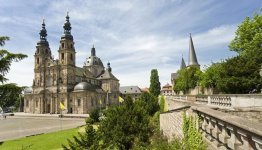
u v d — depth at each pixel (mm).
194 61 106125
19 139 47344
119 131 27797
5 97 13602
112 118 29641
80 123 75062
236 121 6328
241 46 41000
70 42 132625
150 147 23953
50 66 132500
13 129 65812
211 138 9680
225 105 18156
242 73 36094
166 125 26734
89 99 125875
